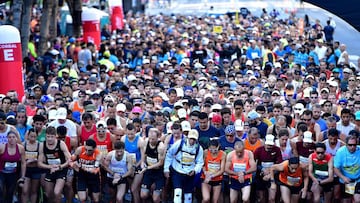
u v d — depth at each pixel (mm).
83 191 31594
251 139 32375
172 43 75188
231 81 50031
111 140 32812
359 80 48375
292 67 55250
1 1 52656
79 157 31453
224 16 119625
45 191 32094
